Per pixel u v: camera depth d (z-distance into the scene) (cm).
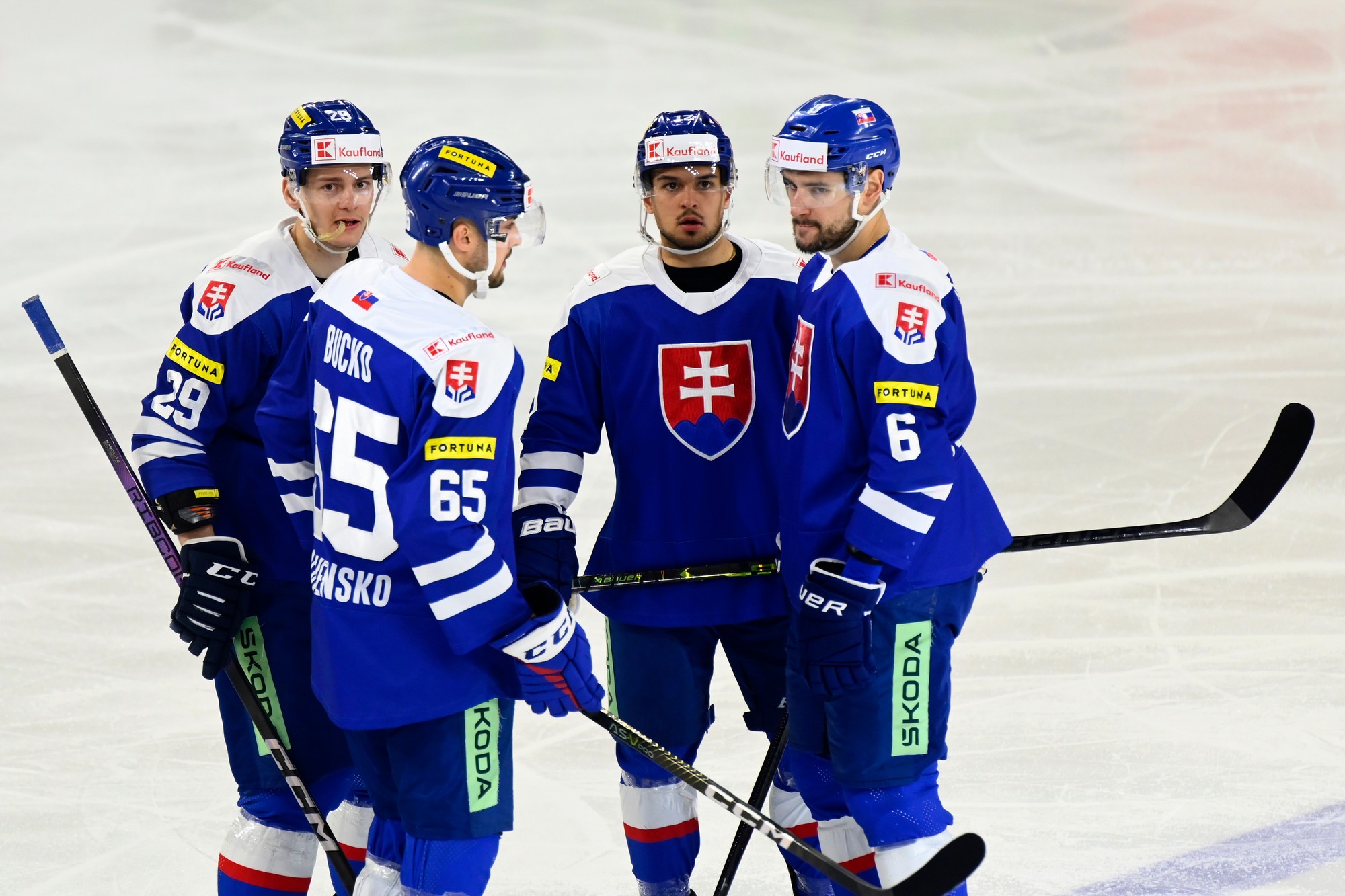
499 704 929
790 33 4328
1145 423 2222
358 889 962
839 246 970
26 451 2203
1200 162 3569
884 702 952
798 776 1041
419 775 916
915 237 3166
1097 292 2856
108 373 2522
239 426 1049
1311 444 2120
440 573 852
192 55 4200
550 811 1270
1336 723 1367
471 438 853
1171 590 1689
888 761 957
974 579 995
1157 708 1413
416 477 852
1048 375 2439
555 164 3512
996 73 4075
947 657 976
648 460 1084
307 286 1041
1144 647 1548
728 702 1503
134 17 4438
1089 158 3594
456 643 865
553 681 910
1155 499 1947
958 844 858
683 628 1080
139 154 3619
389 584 893
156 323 2747
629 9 4509
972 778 1290
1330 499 1938
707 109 3788
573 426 1089
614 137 3656
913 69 4091
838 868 906
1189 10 4491
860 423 952
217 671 992
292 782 991
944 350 930
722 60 4122
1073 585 1711
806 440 968
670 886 1098
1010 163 3559
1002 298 2831
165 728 1420
